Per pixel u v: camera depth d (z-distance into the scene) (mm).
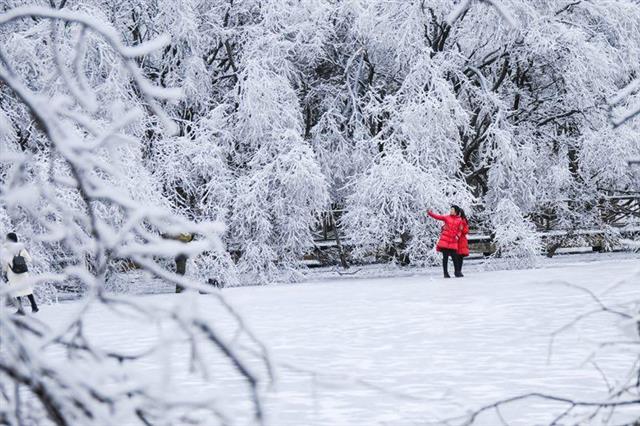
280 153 38594
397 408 10383
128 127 35188
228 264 36344
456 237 34375
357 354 14891
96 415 3291
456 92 42344
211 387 12086
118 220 30703
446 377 12383
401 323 19297
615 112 40781
